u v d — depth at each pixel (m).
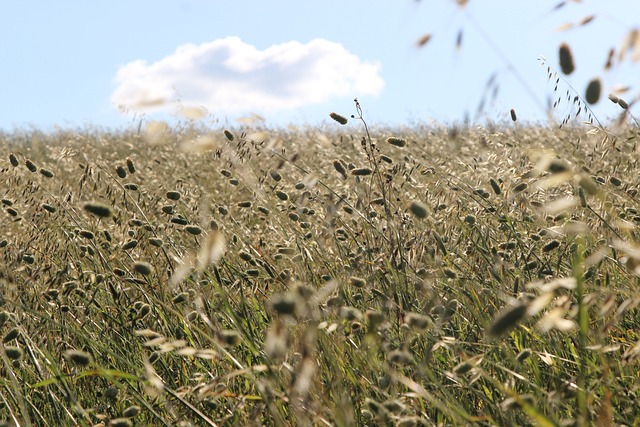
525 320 2.98
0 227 4.77
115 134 15.72
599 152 4.55
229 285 3.44
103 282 3.71
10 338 2.75
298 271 3.58
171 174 7.37
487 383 2.70
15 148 15.04
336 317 2.72
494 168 4.52
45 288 3.55
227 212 4.21
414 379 2.69
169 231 4.20
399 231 3.39
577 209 3.70
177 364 3.11
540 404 2.44
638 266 2.13
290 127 4.50
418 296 3.23
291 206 4.41
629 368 2.69
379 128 14.28
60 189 4.74
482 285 3.31
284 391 2.38
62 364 3.23
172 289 3.37
